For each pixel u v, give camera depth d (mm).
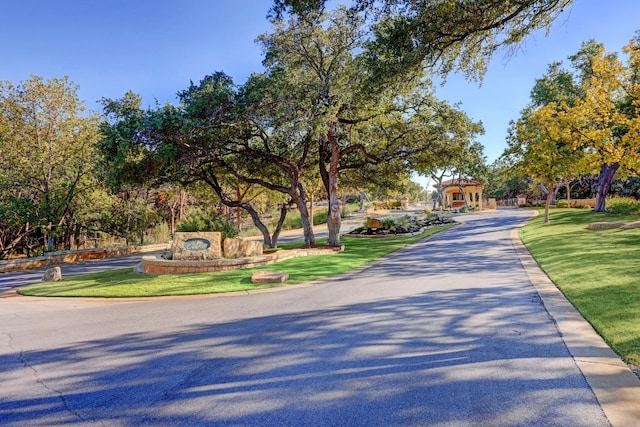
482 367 3816
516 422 2814
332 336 5059
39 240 25141
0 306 8758
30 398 3650
